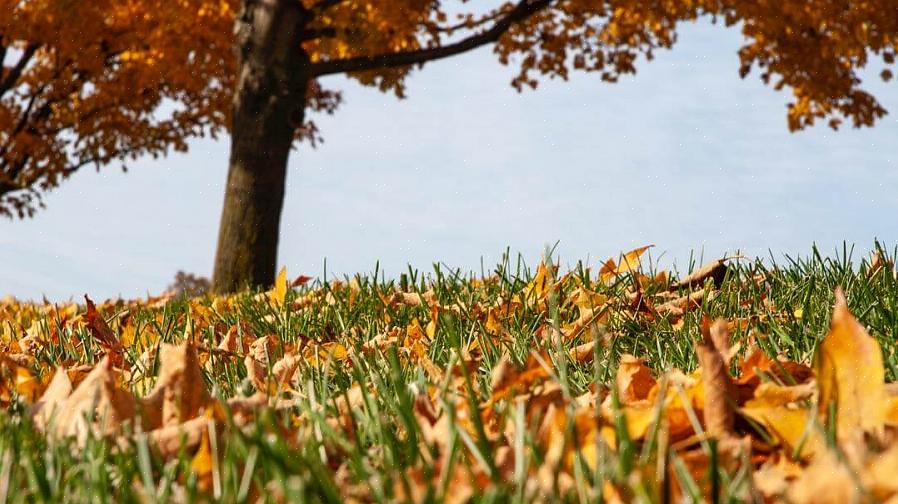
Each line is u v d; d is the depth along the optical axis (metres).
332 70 11.06
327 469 1.14
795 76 13.25
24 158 16.31
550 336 2.39
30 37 14.07
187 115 16.58
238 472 1.18
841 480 0.91
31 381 1.88
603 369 2.06
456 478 1.08
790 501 0.94
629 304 2.89
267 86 10.95
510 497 0.98
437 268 3.60
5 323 4.19
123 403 1.44
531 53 13.52
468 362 1.87
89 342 2.90
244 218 10.85
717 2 11.73
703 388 1.27
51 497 1.09
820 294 2.84
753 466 1.17
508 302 2.94
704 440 1.12
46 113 16.42
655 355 2.29
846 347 1.21
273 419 1.25
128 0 13.13
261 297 4.07
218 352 2.46
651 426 1.17
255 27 11.09
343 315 3.30
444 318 2.32
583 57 13.54
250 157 10.93
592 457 1.12
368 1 11.50
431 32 12.84
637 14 12.45
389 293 3.83
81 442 1.38
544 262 3.22
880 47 11.98
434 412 1.49
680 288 3.42
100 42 14.31
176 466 1.20
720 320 1.78
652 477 1.02
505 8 12.62
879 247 3.28
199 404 1.48
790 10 11.68
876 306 2.45
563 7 12.51
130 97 15.77
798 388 1.27
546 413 1.34
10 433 1.36
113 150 16.69
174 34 13.41
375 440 1.43
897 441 1.04
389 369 2.04
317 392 1.88
